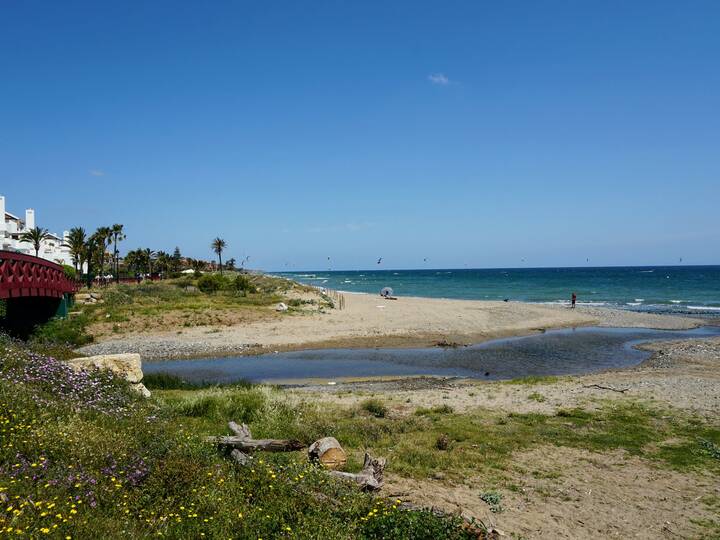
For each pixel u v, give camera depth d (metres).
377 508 7.14
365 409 15.64
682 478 9.96
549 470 10.38
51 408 9.45
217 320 39.97
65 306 36.44
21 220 82.69
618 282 131.25
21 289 25.39
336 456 9.79
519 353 30.47
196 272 89.00
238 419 13.48
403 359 28.61
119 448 8.01
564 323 43.75
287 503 6.86
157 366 26.88
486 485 9.58
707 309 57.91
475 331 38.75
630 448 11.72
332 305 55.06
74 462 7.11
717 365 25.56
